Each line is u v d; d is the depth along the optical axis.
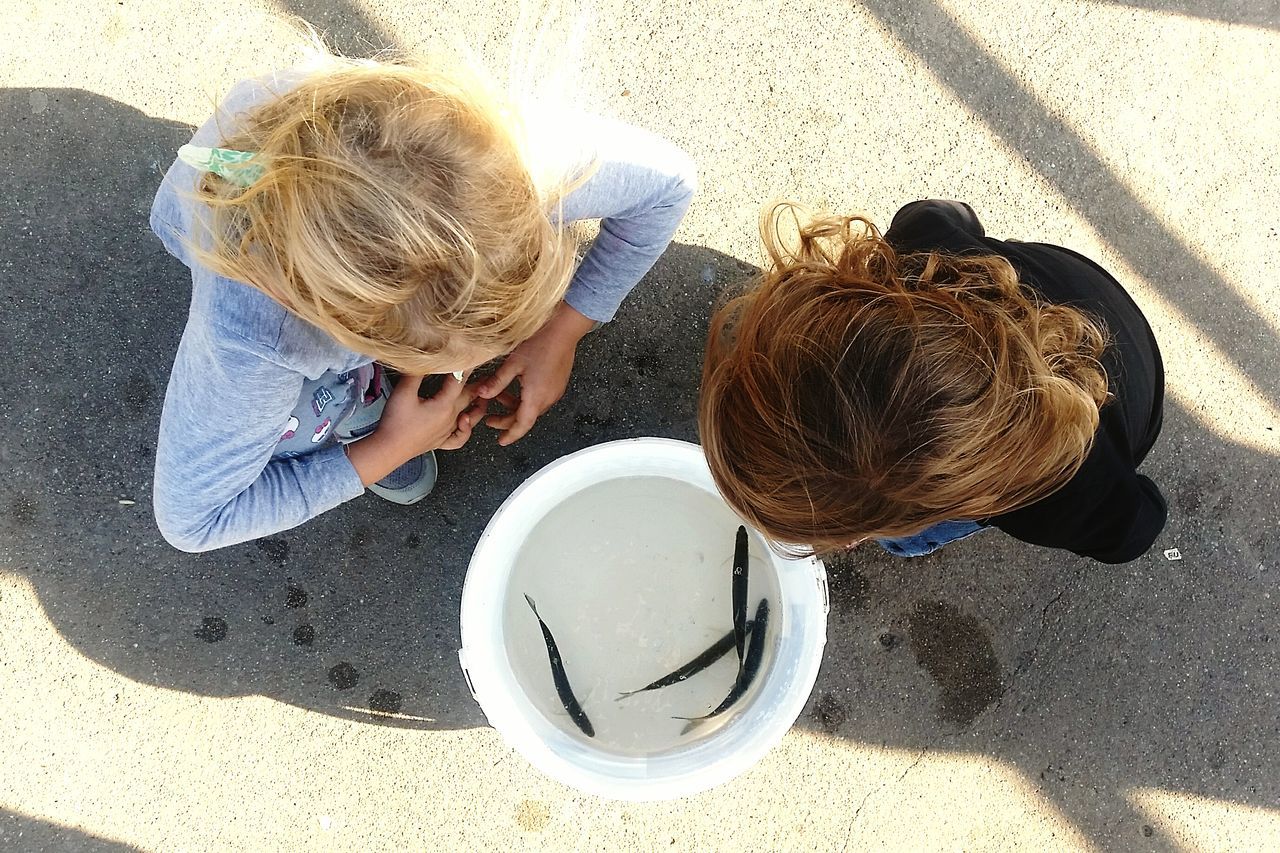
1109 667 1.36
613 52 1.34
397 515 1.33
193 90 1.31
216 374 1.01
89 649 1.32
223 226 0.96
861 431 0.96
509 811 1.34
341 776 1.33
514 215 0.95
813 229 1.05
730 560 1.32
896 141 1.36
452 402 1.17
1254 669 1.37
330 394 1.15
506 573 1.25
